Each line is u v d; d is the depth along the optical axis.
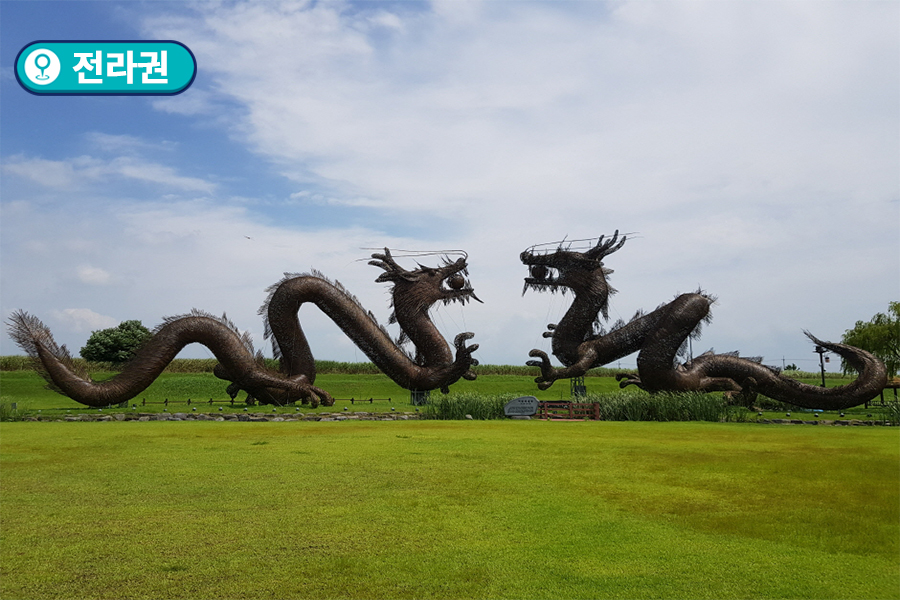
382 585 6.18
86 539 7.64
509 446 16.09
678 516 8.70
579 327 35.50
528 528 8.08
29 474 11.88
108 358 58.94
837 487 10.72
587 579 6.34
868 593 6.00
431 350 34.78
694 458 14.05
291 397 31.83
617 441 17.56
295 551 7.18
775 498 9.84
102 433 19.66
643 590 6.06
